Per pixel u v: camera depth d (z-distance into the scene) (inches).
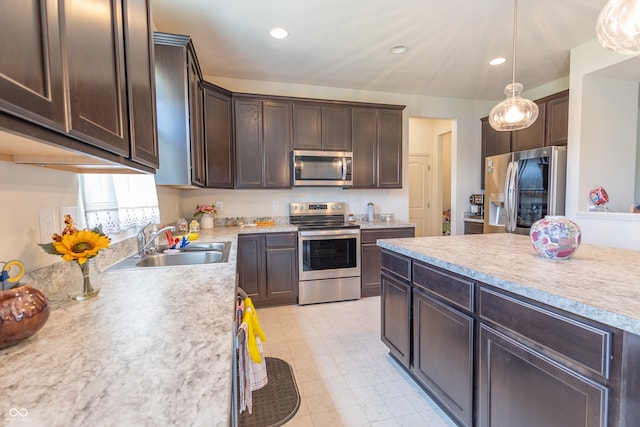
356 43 113.3
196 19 97.3
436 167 236.2
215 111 124.4
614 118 123.0
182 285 49.5
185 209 144.3
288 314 124.3
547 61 130.3
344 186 150.1
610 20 59.6
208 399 21.3
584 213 118.5
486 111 185.0
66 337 31.1
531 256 65.8
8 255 37.9
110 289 47.4
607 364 35.9
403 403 71.3
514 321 48.1
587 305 37.2
